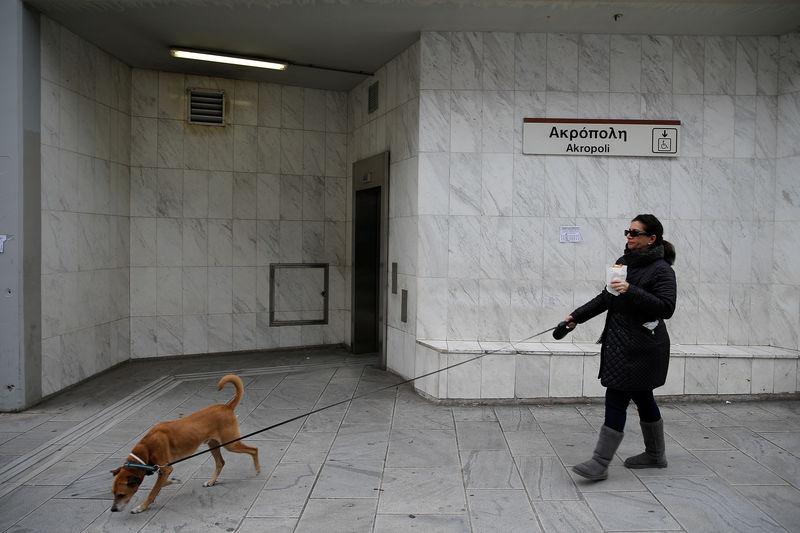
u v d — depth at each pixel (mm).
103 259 7586
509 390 6145
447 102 6570
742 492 3963
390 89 7633
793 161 6469
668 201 6613
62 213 6625
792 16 6020
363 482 4156
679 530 3434
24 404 5957
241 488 4051
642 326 4035
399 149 7316
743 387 6203
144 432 5316
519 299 6613
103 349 7613
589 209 6594
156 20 6477
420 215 6617
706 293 6637
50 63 6371
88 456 4703
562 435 5176
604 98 6574
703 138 6605
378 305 9109
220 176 8695
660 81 6586
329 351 9211
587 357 6129
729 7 5820
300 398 6469
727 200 6633
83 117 7066
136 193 8312
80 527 3486
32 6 6031
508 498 3885
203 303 8656
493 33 6555
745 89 6605
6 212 5867
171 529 3459
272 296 9008
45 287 6305
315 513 3670
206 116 8602
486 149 6578
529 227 6594
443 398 6164
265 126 8891
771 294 6629
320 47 7234
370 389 6859
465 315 6617
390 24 6391
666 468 4398
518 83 6562
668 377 6195
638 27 6363
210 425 3969
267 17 6355
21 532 3426
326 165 9273
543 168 6586
